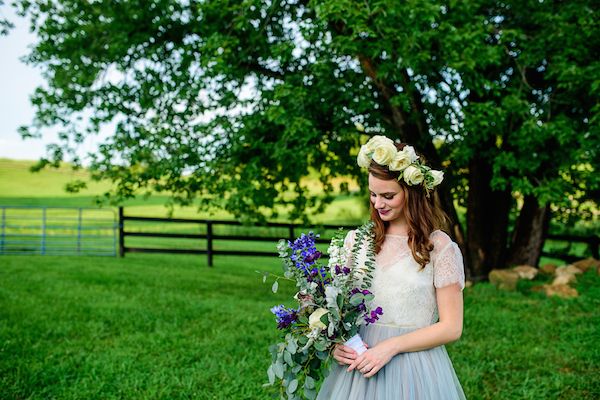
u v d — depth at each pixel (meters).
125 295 9.30
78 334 6.72
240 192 9.28
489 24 9.06
